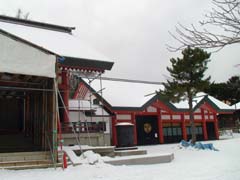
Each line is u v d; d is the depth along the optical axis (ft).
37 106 53.47
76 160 43.57
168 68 88.07
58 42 72.13
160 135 104.83
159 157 50.67
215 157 59.62
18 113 64.69
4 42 40.47
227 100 208.13
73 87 93.56
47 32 80.59
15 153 43.34
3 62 39.99
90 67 65.77
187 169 41.24
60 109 66.74
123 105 92.73
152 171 39.34
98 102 90.68
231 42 17.13
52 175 35.96
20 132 61.98
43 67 42.14
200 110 121.80
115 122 90.68
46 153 44.96
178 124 112.88
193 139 84.48
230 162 48.93
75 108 76.79
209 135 123.75
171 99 88.74
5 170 38.29
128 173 37.65
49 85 47.60
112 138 89.15
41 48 42.42
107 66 67.72
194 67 84.12
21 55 41.11
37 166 40.57
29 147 49.24
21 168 39.70
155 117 106.52
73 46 71.72
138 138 100.07
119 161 45.91
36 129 52.65
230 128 172.55
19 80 50.90
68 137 61.11
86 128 64.39
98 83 107.86
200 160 54.65
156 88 119.03
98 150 52.70
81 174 36.60
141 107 96.48
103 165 42.37
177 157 61.77
